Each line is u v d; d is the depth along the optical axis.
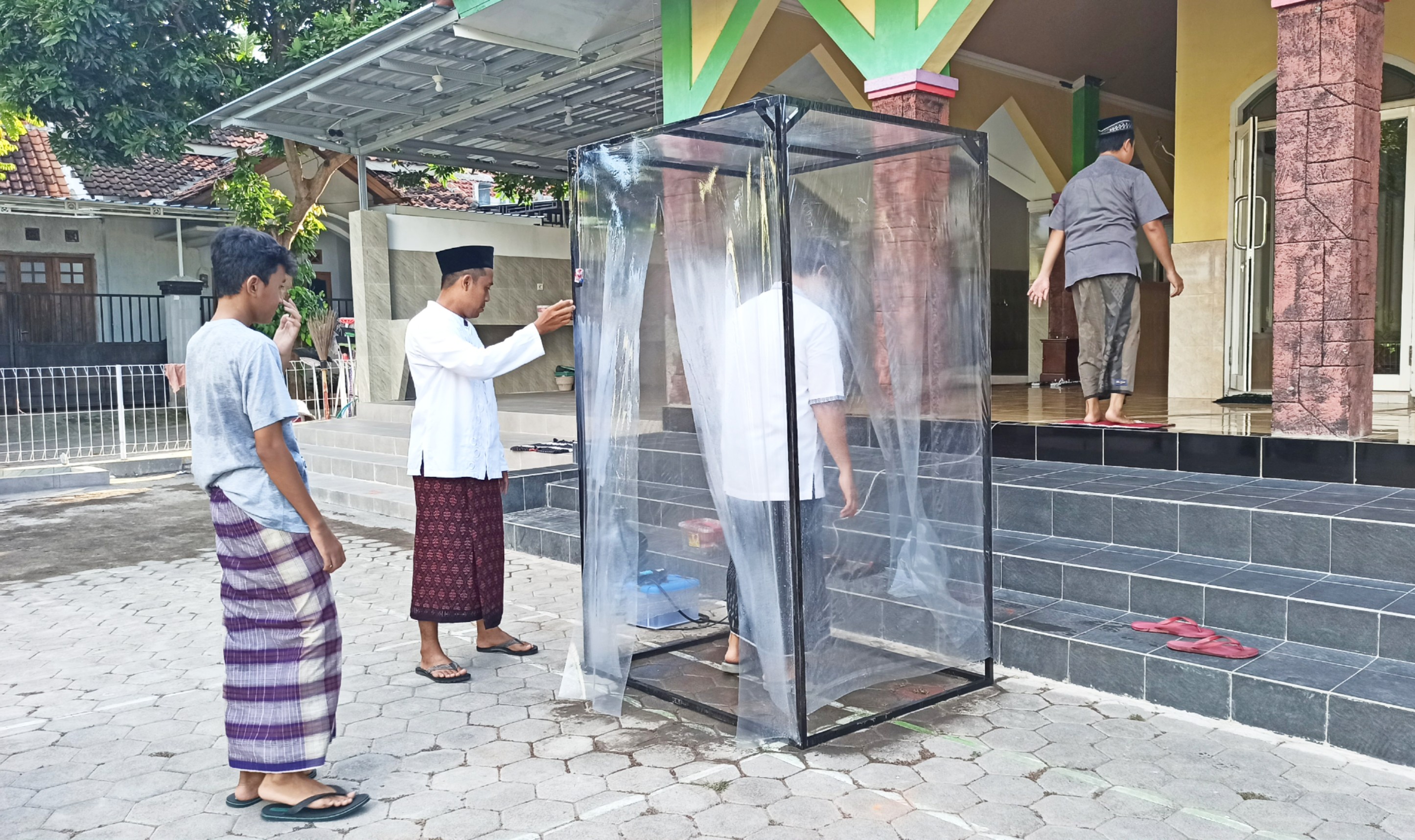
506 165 13.56
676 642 4.18
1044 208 10.24
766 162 3.04
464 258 3.89
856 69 7.73
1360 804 2.60
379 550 6.34
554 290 13.45
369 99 10.22
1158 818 2.56
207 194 17.02
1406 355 6.26
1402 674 3.05
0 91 12.82
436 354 3.77
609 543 3.64
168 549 6.59
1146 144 10.50
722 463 3.28
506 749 3.17
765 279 3.09
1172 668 3.26
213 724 3.45
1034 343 10.62
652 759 3.07
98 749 3.23
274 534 2.64
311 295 15.28
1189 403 6.70
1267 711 3.06
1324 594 3.41
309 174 17.73
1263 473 4.57
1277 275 4.43
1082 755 2.96
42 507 8.37
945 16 5.18
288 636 2.70
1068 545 4.32
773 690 3.17
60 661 4.17
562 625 4.59
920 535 3.45
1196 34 6.97
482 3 7.51
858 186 3.25
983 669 3.64
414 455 3.89
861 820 2.61
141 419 14.52
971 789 2.76
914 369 3.42
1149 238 5.09
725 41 6.54
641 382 3.68
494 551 4.02
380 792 2.86
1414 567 3.48
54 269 17.27
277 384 2.63
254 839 2.60
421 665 3.91
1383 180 6.33
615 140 3.57
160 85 13.79
